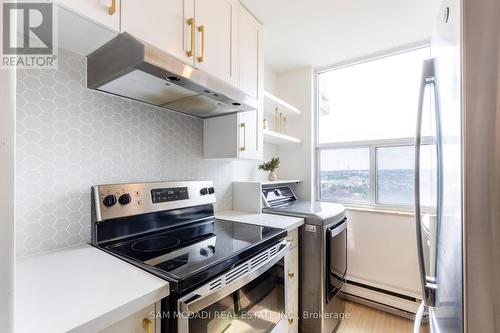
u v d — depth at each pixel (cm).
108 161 125
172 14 115
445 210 80
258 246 115
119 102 130
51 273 81
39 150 101
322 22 190
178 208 143
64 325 55
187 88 117
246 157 174
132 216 121
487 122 56
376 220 226
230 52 155
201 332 83
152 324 73
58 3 77
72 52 111
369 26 196
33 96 99
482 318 57
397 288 213
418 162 102
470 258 58
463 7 59
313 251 169
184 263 90
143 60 90
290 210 188
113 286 73
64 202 108
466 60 59
